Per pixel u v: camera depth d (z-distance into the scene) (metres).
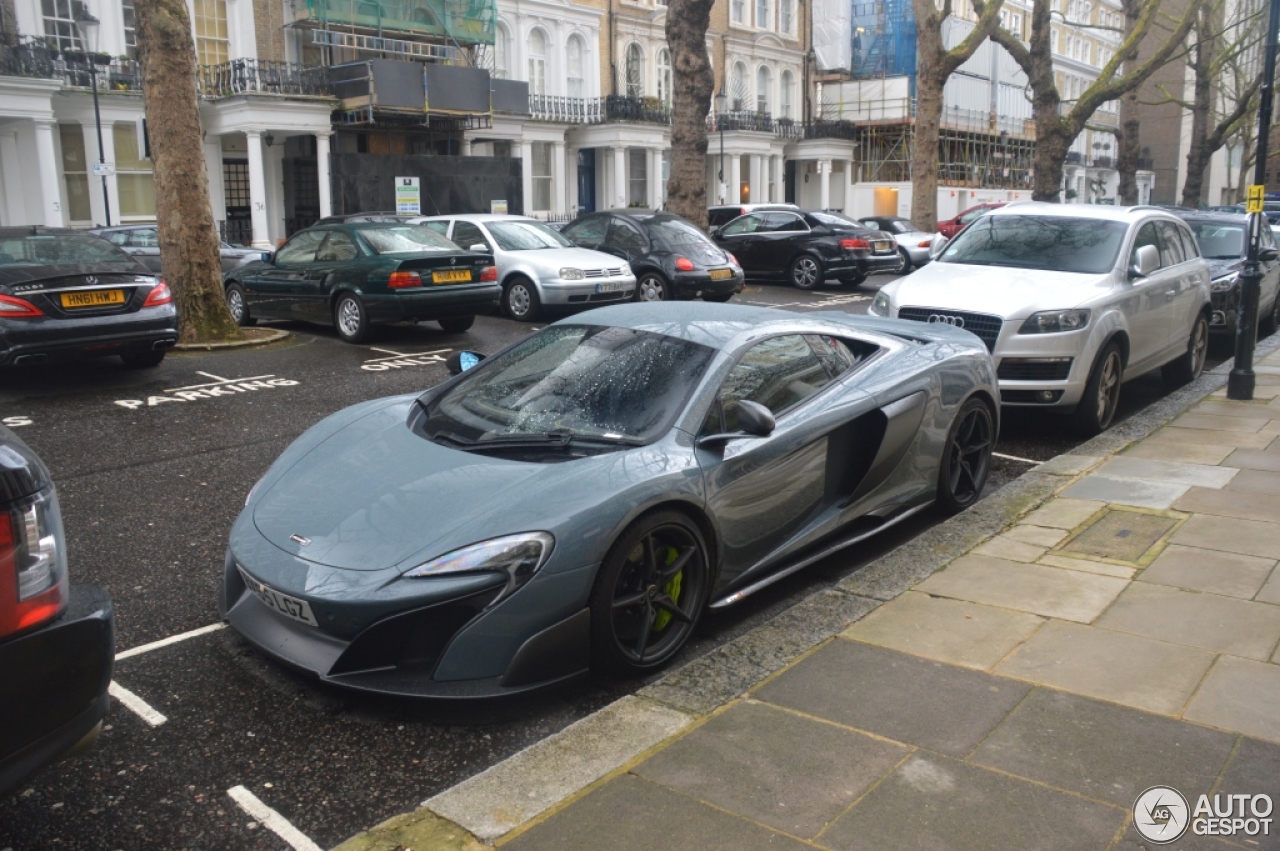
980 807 2.81
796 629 4.10
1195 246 9.97
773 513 4.38
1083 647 3.84
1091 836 2.67
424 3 28.39
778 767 3.04
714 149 39.50
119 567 4.93
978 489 5.86
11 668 2.33
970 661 3.74
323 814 3.01
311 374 10.18
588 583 3.53
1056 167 26.89
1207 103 38.84
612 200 35.72
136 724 3.49
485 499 3.67
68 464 6.78
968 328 7.45
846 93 46.09
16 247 9.35
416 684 3.41
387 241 12.15
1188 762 3.03
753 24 41.75
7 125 22.45
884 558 4.89
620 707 3.48
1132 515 5.47
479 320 14.34
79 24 22.17
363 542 3.59
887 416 4.86
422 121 29.11
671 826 2.75
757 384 4.48
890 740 3.18
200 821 2.96
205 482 6.40
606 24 35.09
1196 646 3.83
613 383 4.34
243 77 24.75
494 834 2.76
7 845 2.84
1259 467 6.41
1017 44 26.89
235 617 3.87
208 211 11.91
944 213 47.19
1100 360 7.49
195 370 10.36
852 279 20.12
